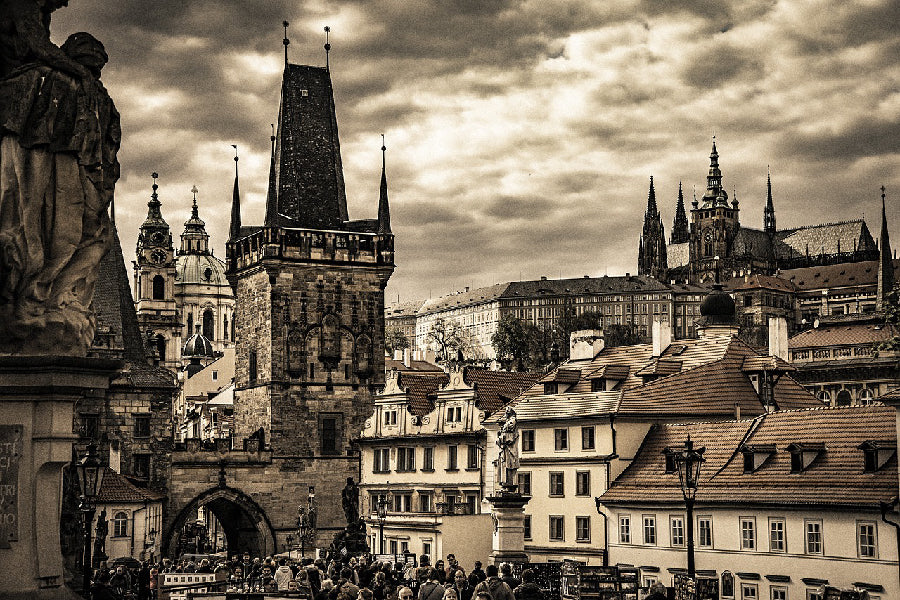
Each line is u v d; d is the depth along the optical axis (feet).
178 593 204.23
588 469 346.95
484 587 122.52
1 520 64.44
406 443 456.04
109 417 492.13
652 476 324.80
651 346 412.16
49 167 64.90
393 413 467.11
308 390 544.62
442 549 387.34
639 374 388.37
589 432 349.20
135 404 497.46
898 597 245.65
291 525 533.96
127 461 494.59
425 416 449.48
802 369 621.31
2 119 63.41
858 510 255.29
